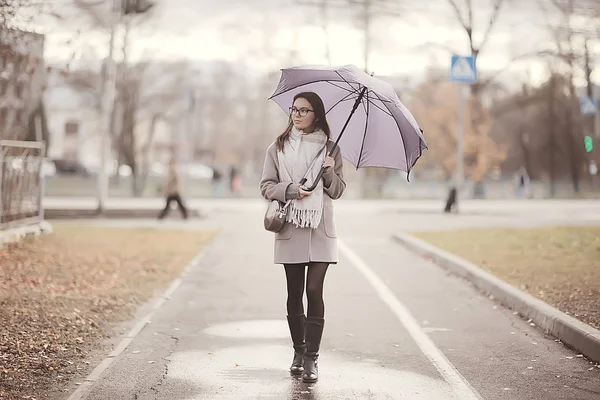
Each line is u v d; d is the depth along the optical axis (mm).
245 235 28094
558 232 26797
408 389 8680
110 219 36781
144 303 14102
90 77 54625
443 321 12664
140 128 132625
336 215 42125
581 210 47938
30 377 8805
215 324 12234
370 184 66500
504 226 32938
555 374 9391
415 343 11031
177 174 36094
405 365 9773
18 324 11375
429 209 48344
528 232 27234
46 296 13734
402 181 67750
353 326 12227
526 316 12906
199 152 132125
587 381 9086
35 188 23281
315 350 8883
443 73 75312
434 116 75562
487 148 65062
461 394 8508
